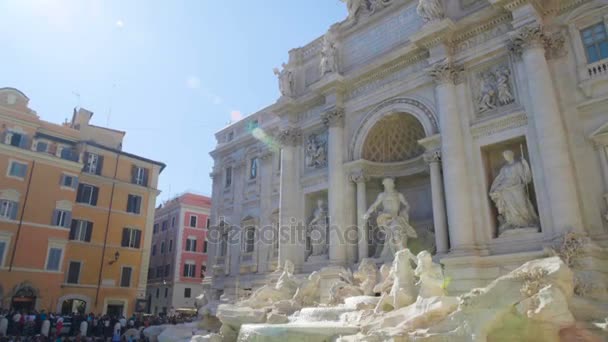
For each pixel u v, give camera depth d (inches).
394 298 653.3
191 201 2513.5
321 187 1125.7
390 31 1059.9
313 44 1270.9
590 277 622.5
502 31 849.5
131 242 1818.4
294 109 1235.9
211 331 1005.2
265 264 1312.7
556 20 791.7
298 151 1216.2
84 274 1654.8
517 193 773.9
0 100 1555.1
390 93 1013.8
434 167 893.8
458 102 877.8
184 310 1962.4
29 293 1471.5
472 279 749.3
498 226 804.0
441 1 952.9
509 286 505.0
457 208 805.2
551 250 673.0
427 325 531.5
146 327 1254.3
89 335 1247.5
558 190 697.6
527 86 782.5
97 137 1916.8
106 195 1785.2
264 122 1512.1
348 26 1157.7
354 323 625.3
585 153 718.5
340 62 1148.5
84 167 1748.3
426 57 962.7
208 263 1560.0
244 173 1517.0
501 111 823.1
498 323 496.1
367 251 986.1
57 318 1214.9
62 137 1699.1
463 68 889.5
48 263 1529.3
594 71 737.0
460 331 492.1
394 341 497.0
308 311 745.6
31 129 1605.6
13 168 1510.8
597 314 525.7
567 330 489.4
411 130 1047.0
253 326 681.0
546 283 491.2
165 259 2485.2
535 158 755.4
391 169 1081.4
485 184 815.7
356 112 1085.1
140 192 1892.2
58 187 1601.9
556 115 730.8
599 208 689.6
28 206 1514.5
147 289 2581.2
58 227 1574.8
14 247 1457.9
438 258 831.7
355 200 1043.3
